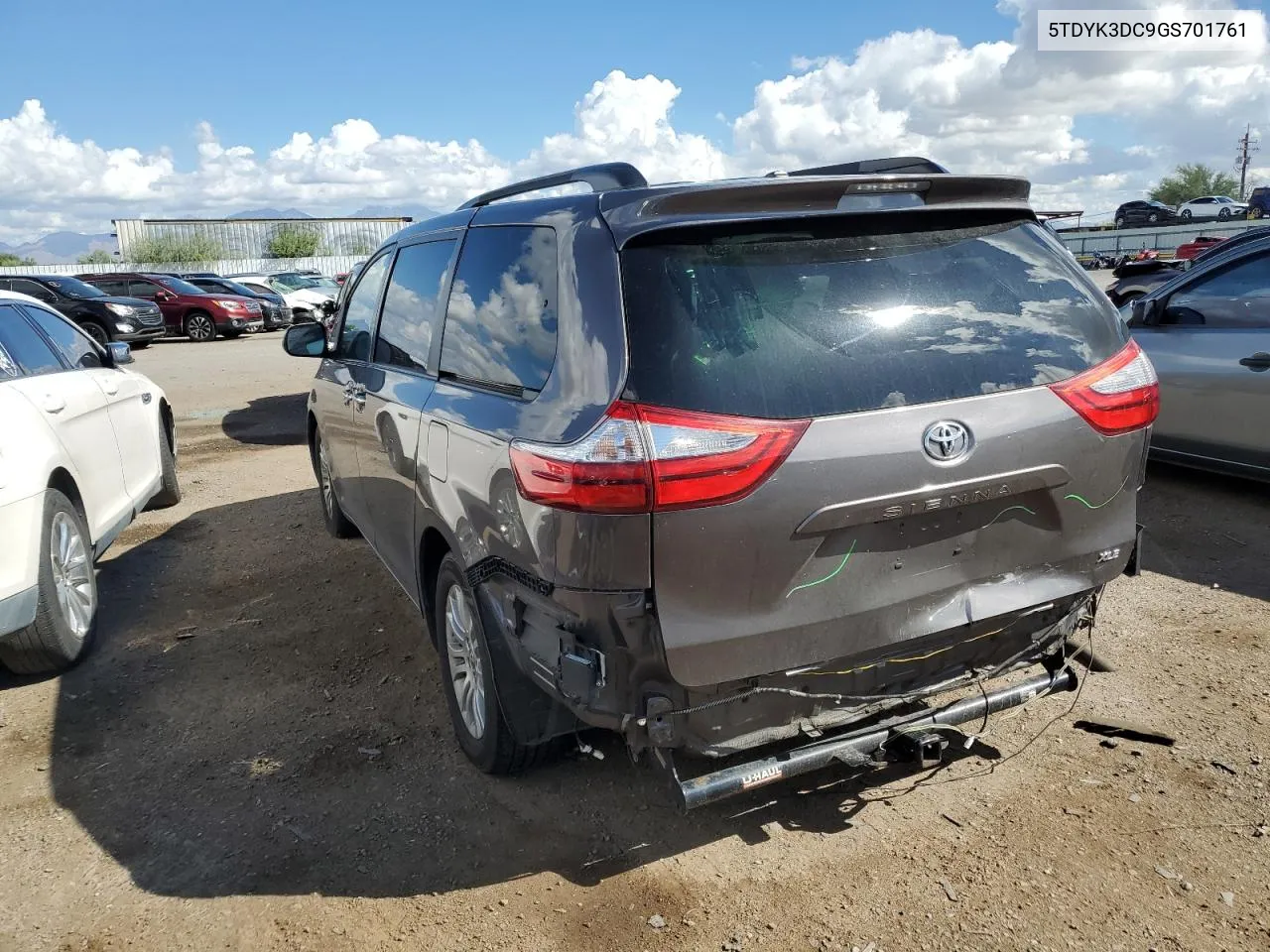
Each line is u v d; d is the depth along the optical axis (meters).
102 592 5.48
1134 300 6.57
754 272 2.52
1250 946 2.46
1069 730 3.49
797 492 2.40
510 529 2.69
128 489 5.74
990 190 2.84
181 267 48.59
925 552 2.62
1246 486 6.32
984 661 2.90
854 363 2.49
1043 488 2.71
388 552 4.31
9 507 3.97
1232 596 4.60
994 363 2.64
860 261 2.63
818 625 2.52
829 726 2.70
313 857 3.01
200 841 3.12
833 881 2.78
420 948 2.61
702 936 2.60
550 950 2.58
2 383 4.39
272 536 6.40
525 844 3.03
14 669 4.32
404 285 4.17
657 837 3.03
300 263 51.12
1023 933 2.54
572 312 2.59
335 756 3.61
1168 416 6.24
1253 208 46.28
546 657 2.68
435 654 4.47
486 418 2.87
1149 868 2.76
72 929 2.74
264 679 4.29
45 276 20.11
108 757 3.68
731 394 2.38
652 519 2.35
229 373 16.30
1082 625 3.11
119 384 5.96
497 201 3.56
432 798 3.29
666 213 2.50
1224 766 3.23
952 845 2.90
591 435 2.38
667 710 2.47
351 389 4.53
